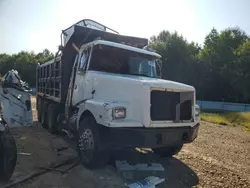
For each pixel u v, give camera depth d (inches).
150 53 241.9
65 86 281.7
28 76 1839.3
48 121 337.1
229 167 227.9
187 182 181.0
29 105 267.4
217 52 1551.4
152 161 219.1
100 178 171.8
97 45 216.7
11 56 2283.5
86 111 202.2
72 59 282.4
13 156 157.9
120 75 204.7
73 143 269.9
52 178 167.0
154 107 173.5
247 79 1296.8
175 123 179.9
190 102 192.4
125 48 227.5
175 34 1485.0
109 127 165.9
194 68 1483.8
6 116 247.8
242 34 1642.5
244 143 361.4
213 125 549.0
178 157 244.4
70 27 263.4
